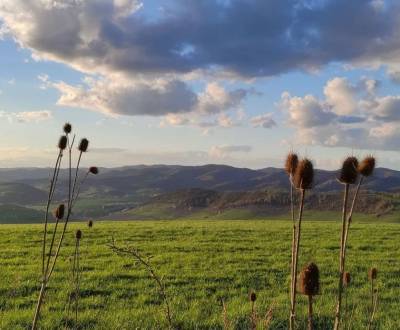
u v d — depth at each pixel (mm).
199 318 11180
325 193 166625
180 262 19406
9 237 27375
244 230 33719
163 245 24484
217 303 12820
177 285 15164
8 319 10625
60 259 19531
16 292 13195
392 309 12344
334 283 15797
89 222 8469
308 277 3195
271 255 21984
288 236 30188
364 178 3391
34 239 26359
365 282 16016
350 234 31812
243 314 11219
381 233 32688
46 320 10617
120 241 25875
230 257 20812
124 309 11914
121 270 17141
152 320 10766
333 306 12008
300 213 3412
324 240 28094
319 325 10656
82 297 13219
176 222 47188
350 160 3400
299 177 3373
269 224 43219
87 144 4324
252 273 17297
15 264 18406
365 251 23859
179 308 12156
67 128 4211
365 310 12031
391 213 148000
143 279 15758
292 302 3488
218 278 16375
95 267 17656
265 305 12336
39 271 16484
